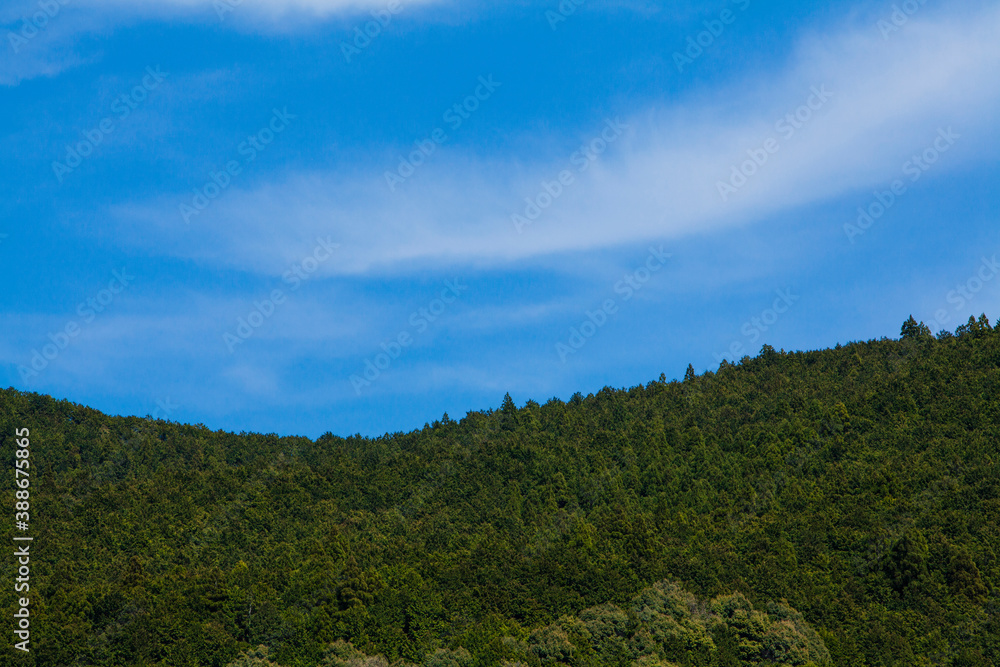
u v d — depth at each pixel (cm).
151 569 11431
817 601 9694
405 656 9156
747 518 11944
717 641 9206
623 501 13038
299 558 11706
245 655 9200
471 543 11856
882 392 14738
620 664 8856
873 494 11856
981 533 10431
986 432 12644
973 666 8494
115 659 9075
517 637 9362
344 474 14762
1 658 8694
